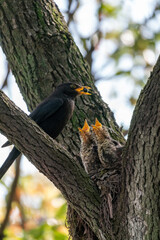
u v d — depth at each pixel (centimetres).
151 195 800
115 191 879
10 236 1338
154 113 804
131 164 831
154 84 817
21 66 1137
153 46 1706
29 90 1138
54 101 1097
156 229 791
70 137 1097
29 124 823
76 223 978
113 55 1700
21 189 1717
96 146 1048
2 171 1020
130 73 1653
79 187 862
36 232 1316
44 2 1171
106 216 858
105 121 1116
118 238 838
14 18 1139
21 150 841
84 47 1662
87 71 1166
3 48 1176
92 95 1134
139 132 821
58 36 1141
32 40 1127
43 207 1702
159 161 793
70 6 1669
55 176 852
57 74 1127
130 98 1619
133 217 818
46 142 830
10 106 812
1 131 827
